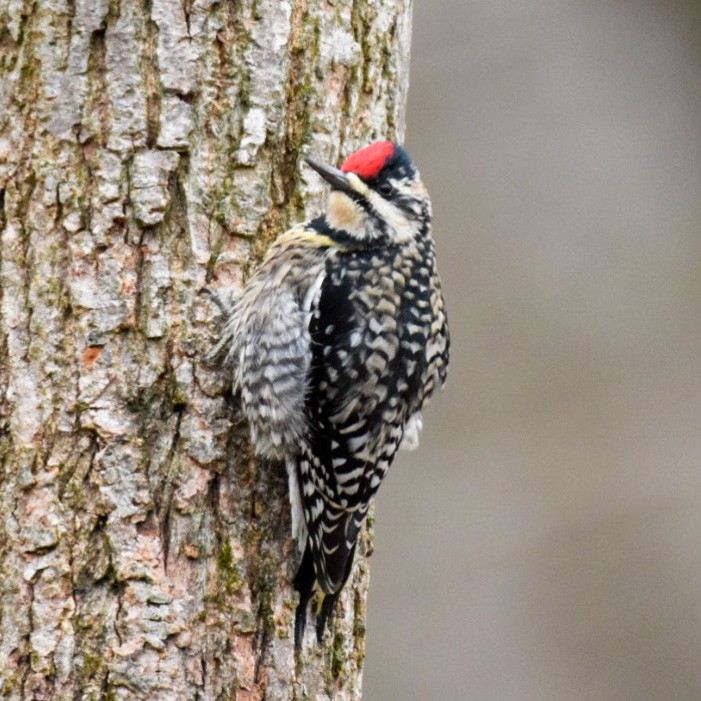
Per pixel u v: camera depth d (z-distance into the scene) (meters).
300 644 10.39
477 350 20.31
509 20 21.42
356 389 10.80
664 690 19.05
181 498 10.08
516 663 19.06
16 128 10.16
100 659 9.73
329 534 10.59
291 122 10.80
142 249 10.17
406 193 11.24
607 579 19.50
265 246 10.65
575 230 20.80
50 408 9.96
